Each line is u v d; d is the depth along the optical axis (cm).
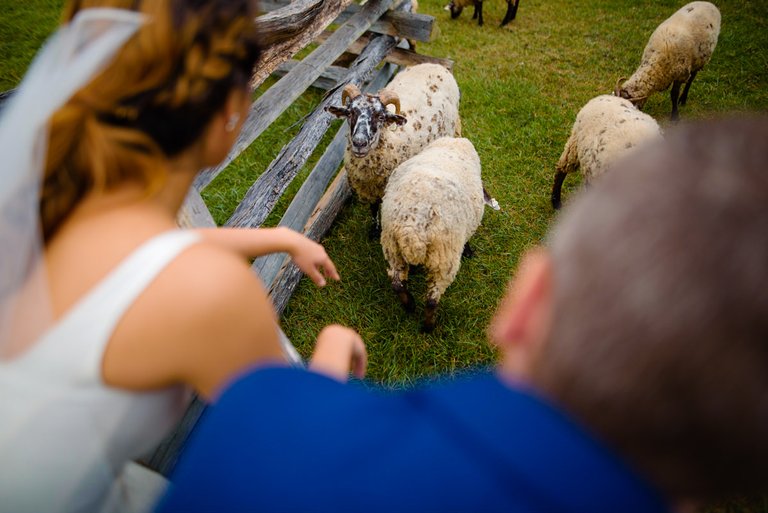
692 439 35
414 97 435
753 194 34
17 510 67
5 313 58
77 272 57
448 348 349
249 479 46
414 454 42
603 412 37
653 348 34
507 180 498
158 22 56
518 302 50
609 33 803
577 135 425
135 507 92
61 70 59
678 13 562
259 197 312
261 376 52
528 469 38
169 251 57
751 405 33
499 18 869
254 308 60
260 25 212
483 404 42
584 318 38
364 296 381
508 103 612
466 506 39
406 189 325
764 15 812
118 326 56
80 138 58
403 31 531
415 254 314
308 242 112
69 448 63
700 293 33
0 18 675
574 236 42
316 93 605
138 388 61
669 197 36
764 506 244
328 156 444
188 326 55
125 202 62
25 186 58
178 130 62
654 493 39
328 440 45
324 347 91
